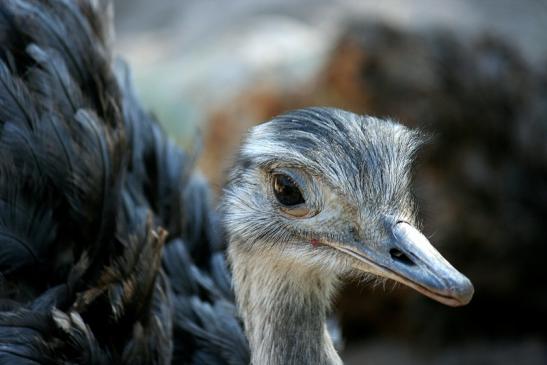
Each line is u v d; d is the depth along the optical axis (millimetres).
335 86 13195
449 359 12703
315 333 6676
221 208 7074
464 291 5711
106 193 7133
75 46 7453
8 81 6957
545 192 13156
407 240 6164
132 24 19328
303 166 6395
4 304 6645
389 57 13109
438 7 17844
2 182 6805
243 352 7281
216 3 19156
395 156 6473
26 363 6465
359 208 6328
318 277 6609
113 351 6797
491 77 13367
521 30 17281
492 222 12844
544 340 13031
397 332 13031
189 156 8344
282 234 6523
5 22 7273
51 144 6961
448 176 12680
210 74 14789
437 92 13008
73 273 6844
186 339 7352
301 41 15961
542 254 13086
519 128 13328
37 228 6918
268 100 13484
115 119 7516
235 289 6855
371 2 18094
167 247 7699
